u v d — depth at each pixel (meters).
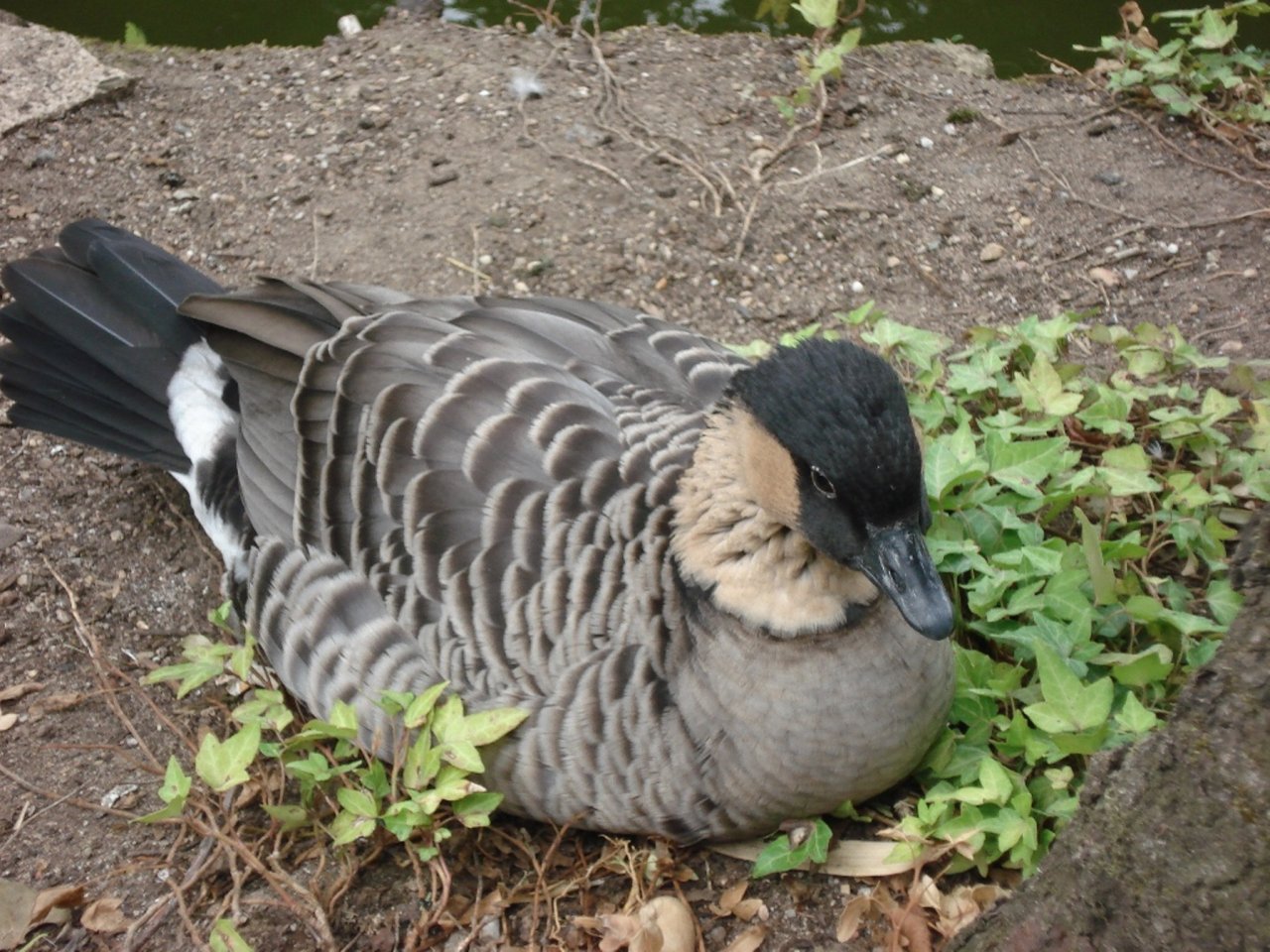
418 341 1.11
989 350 1.23
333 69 1.58
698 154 1.45
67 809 1.09
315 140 1.47
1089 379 1.25
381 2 1.84
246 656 1.09
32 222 1.39
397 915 1.05
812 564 1.01
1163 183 1.43
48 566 1.20
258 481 1.14
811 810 1.05
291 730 1.13
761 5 1.79
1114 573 1.14
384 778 1.05
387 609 1.08
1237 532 1.17
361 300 1.16
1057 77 1.60
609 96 1.52
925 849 1.03
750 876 1.06
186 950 1.04
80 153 1.45
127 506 1.24
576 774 1.04
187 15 1.81
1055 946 0.94
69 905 1.05
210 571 1.21
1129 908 0.92
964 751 1.08
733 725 1.03
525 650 1.04
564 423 1.07
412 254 1.38
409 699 1.05
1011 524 1.13
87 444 1.21
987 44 1.78
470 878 1.07
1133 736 1.03
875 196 1.43
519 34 1.66
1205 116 1.46
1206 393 1.26
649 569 1.04
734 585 1.02
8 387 1.22
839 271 1.38
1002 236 1.40
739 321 1.34
